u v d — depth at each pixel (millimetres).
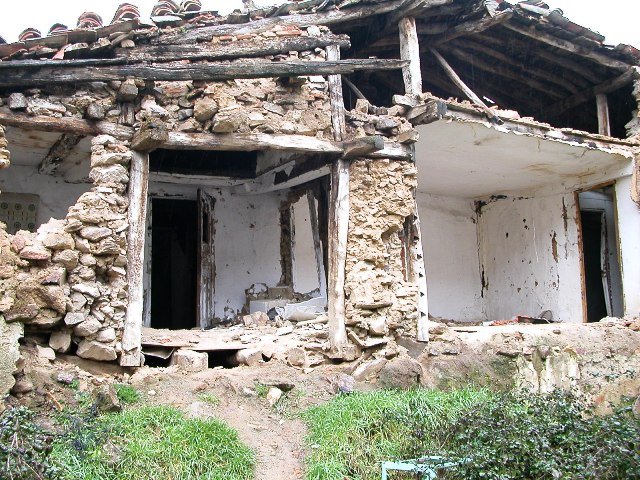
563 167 11906
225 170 10945
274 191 11742
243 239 11570
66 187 10070
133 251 7570
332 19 9102
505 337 9742
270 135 8305
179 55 8023
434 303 13555
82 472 5156
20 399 6391
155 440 5867
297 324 9672
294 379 7859
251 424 6828
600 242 13836
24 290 6699
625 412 6594
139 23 7750
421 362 8797
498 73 11914
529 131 10148
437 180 12648
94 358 7203
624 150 11344
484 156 11117
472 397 7438
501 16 9789
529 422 6246
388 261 9016
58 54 7445
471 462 5551
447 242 13977
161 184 11094
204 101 7969
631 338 10688
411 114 9219
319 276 10898
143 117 7762
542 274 13211
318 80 8805
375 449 6238
